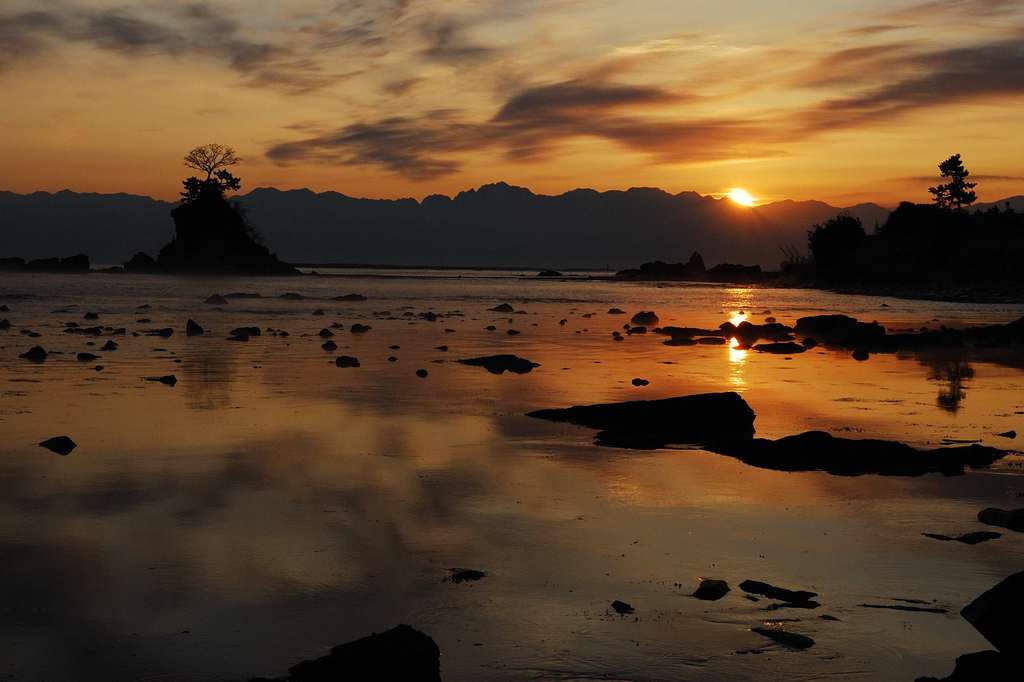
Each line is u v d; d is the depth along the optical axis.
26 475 13.39
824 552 10.48
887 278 128.00
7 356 28.81
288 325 46.28
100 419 17.97
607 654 7.74
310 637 8.04
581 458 15.27
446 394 22.20
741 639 8.05
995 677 6.97
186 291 90.38
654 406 18.12
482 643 7.94
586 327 48.66
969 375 27.94
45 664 7.51
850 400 22.28
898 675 7.39
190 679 7.28
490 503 12.36
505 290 113.62
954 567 9.97
